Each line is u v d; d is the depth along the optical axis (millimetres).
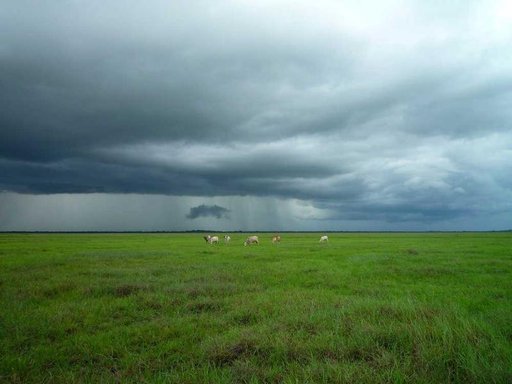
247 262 24516
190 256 29203
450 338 7062
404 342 7371
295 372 6383
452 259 24469
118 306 11938
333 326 8680
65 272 19156
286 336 8062
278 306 11258
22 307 11773
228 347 7723
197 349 7930
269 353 7387
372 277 17547
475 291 13766
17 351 8055
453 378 6047
